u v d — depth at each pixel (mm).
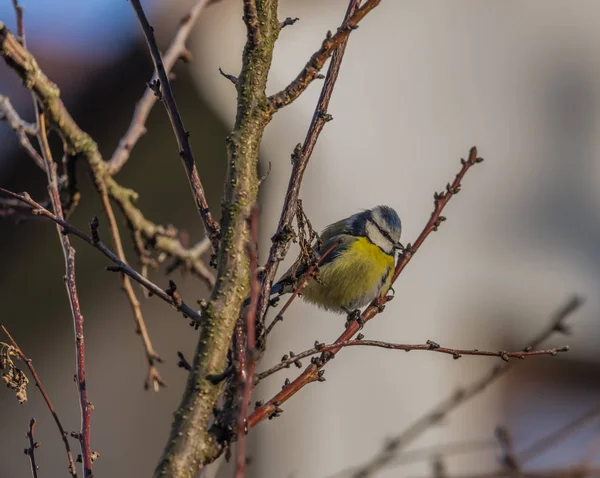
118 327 11609
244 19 3863
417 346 4250
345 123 12734
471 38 13469
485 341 12430
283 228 4086
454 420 11789
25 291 11289
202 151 11664
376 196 12562
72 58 11305
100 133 11484
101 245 3992
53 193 4832
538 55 13492
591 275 12742
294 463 11531
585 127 13398
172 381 11711
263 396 11367
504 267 12719
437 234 12781
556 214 13023
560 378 12258
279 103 3887
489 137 13242
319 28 12797
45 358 11289
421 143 13039
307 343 11758
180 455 3332
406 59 13266
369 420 11844
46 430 10891
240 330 3803
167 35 11156
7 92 10312
